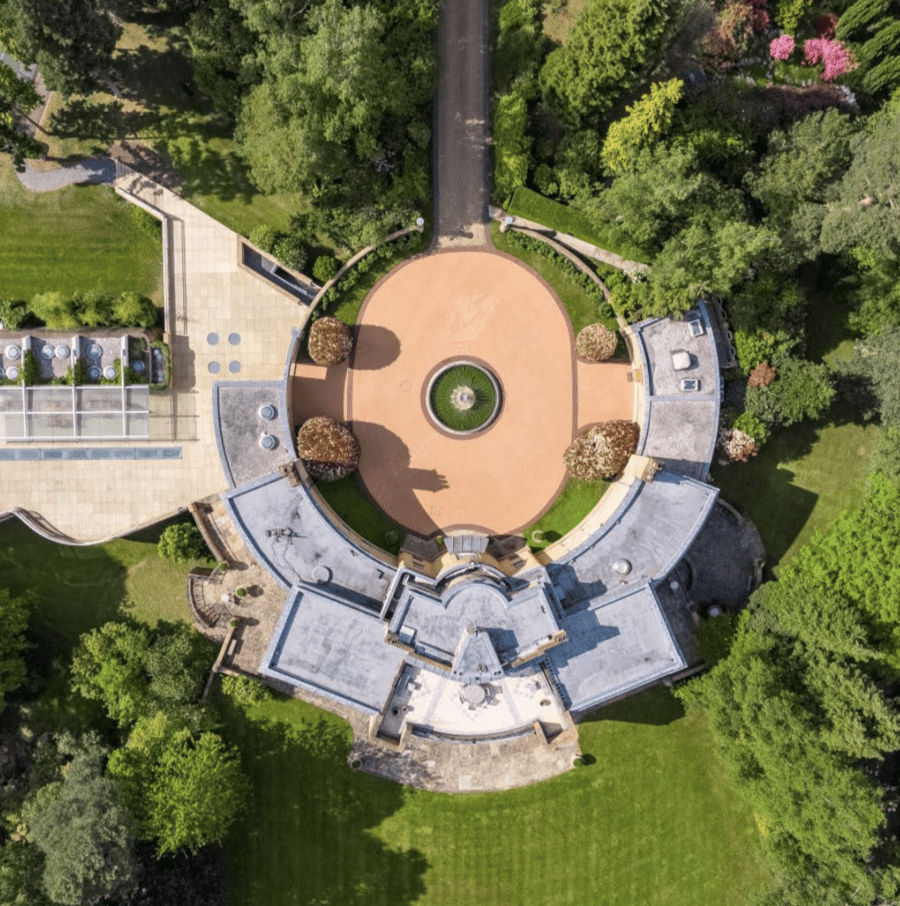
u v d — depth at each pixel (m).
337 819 56.72
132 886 49.84
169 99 54.84
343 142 50.50
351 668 50.19
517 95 51.75
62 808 48.84
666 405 51.66
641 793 56.72
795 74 55.12
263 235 53.38
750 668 48.81
